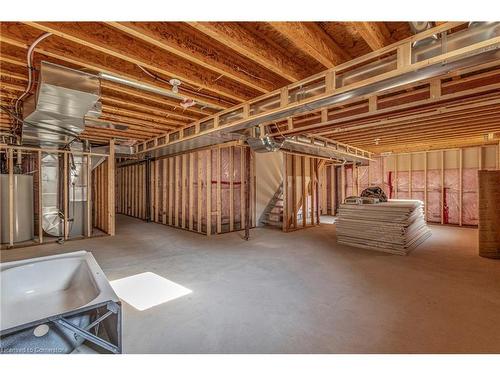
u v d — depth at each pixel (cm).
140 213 867
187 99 346
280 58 254
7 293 211
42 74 241
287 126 448
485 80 250
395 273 333
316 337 192
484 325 207
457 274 328
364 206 484
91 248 464
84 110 300
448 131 553
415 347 179
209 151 595
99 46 216
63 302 217
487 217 404
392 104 318
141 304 245
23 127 377
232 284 296
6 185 488
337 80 251
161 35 211
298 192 698
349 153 749
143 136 597
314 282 302
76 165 562
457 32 185
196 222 636
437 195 780
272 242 516
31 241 510
